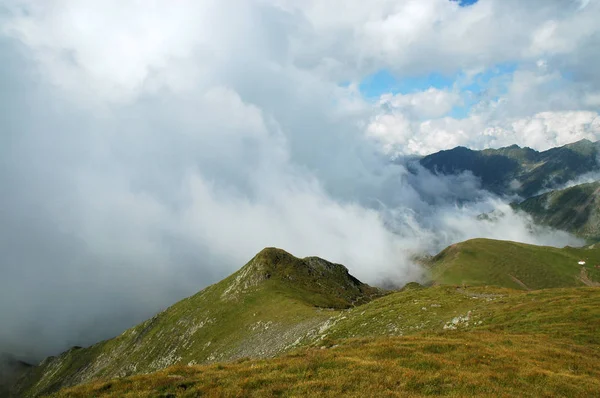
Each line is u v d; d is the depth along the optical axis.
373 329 61.19
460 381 24.75
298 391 23.25
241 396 23.08
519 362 29.59
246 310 146.88
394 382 24.50
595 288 60.06
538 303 53.66
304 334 83.75
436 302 66.62
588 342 38.94
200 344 139.75
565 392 24.28
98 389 25.38
